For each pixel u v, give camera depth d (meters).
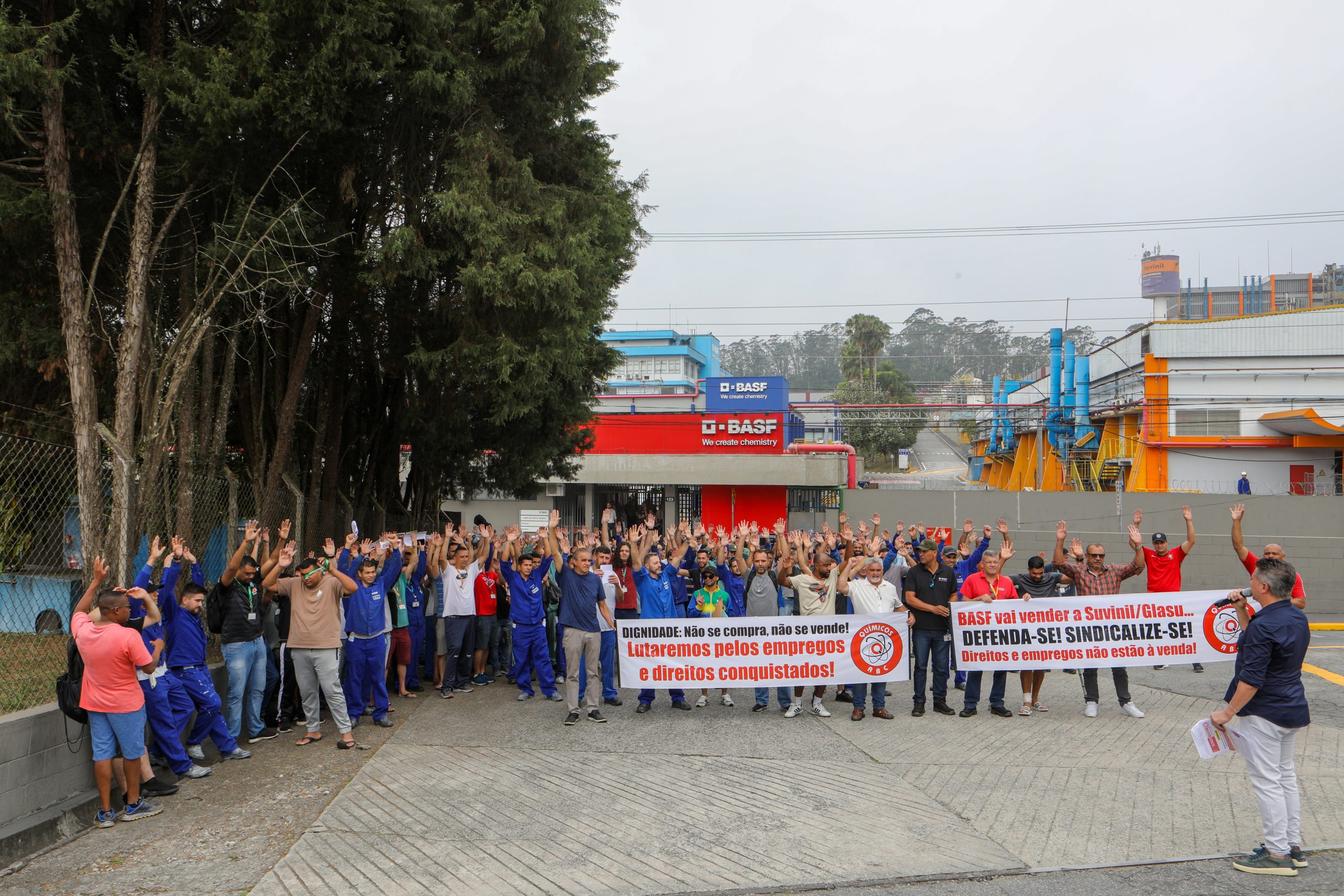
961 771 7.83
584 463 33.12
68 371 9.53
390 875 5.62
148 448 9.70
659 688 10.09
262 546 12.09
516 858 5.89
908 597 10.13
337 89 10.37
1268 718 5.67
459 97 11.27
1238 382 35.12
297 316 13.97
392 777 7.68
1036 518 25.92
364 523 16.98
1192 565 20.98
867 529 13.80
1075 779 7.57
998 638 10.05
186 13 10.85
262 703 9.37
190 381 10.41
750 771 7.87
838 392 85.12
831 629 9.97
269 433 14.94
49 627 10.29
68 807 6.52
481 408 15.11
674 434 34.34
